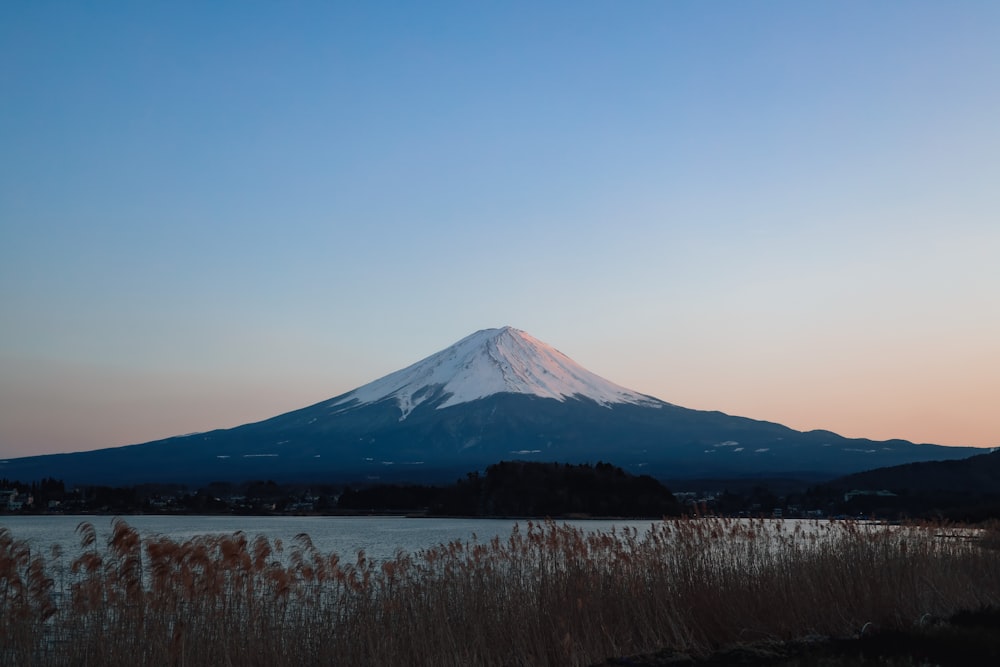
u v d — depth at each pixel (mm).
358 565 17859
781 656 14656
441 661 15156
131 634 14273
